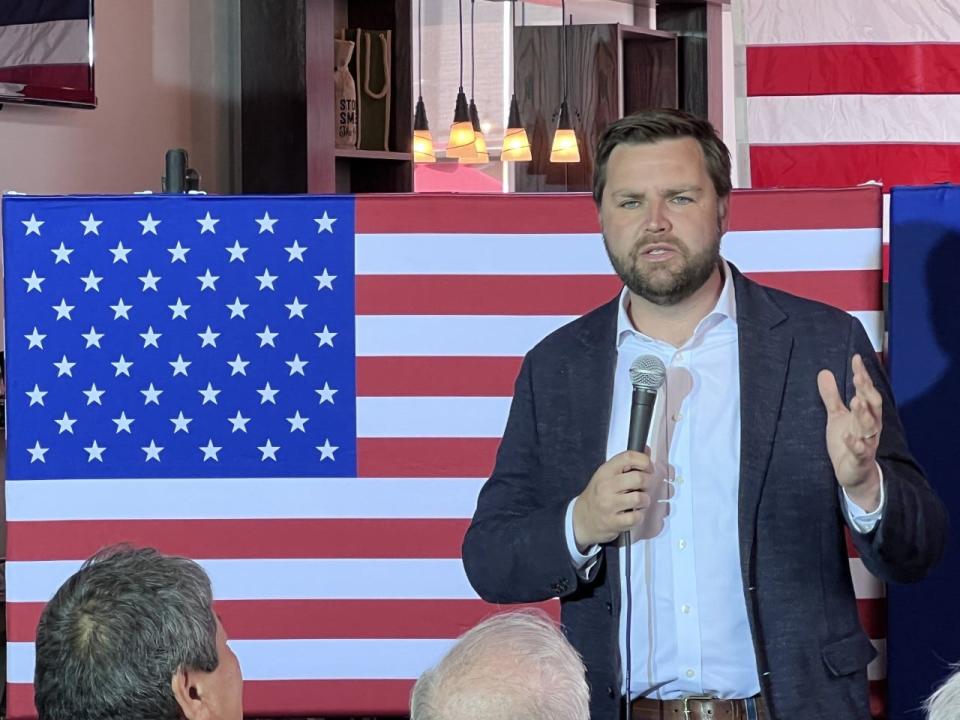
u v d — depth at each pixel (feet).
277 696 15.26
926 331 14.60
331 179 27.78
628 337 11.35
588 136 43.42
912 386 14.65
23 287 15.12
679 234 10.75
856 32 24.91
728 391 10.98
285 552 15.19
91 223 15.08
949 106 24.81
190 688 7.91
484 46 45.09
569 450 11.25
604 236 11.18
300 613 15.20
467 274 15.02
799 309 11.13
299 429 15.17
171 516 15.19
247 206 15.08
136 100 26.25
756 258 14.66
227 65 28.02
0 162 23.75
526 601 11.09
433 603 15.17
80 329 15.12
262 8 27.48
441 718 6.79
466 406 15.08
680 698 10.75
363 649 15.20
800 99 25.07
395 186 30.17
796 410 10.77
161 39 26.71
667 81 44.27
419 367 15.08
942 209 14.49
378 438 15.12
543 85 43.62
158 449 15.17
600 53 42.98
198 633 7.88
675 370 11.07
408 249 15.02
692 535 10.78
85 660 7.66
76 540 15.19
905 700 14.69
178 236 15.10
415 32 44.78
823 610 10.68
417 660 15.17
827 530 10.72
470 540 11.34
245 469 15.19
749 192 14.62
